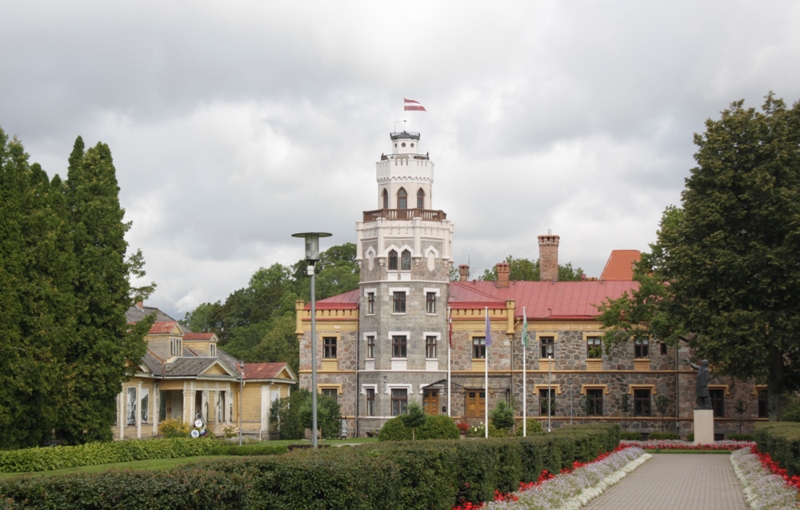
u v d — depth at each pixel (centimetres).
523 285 8350
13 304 4288
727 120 5912
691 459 5169
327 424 7381
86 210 5334
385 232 7781
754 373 5672
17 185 4531
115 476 1514
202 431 6631
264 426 7825
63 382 4903
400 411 7656
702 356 6169
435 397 7694
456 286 8288
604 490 3459
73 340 4859
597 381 7694
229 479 1614
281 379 8106
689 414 7550
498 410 6631
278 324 11300
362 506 1889
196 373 7019
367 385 7769
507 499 2816
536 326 7812
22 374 4272
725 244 5784
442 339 7756
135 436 6594
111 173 5488
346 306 7956
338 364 7906
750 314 5528
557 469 3591
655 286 6806
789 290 5606
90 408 5047
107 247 5328
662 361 7644
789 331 5522
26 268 4581
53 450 4206
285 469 1842
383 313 7725
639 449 5331
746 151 5859
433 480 2297
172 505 1494
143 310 8219
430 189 8044
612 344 7400
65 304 4681
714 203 5809
